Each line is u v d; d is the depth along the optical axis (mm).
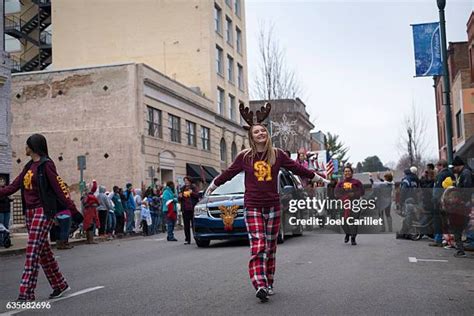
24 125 31641
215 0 42969
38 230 6219
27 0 45094
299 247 12109
